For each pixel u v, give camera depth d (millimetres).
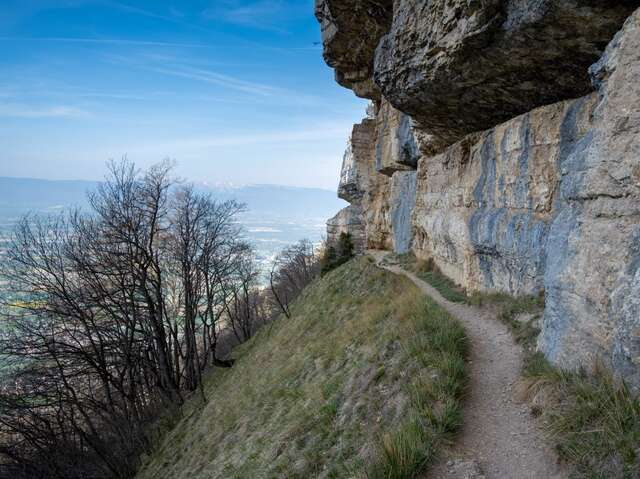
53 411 25906
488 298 12266
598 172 6023
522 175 11359
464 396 6633
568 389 5633
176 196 28828
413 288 16328
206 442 16719
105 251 25594
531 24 7934
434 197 19953
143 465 21312
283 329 25969
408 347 8695
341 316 19188
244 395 17828
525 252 10852
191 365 29234
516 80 10133
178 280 32781
